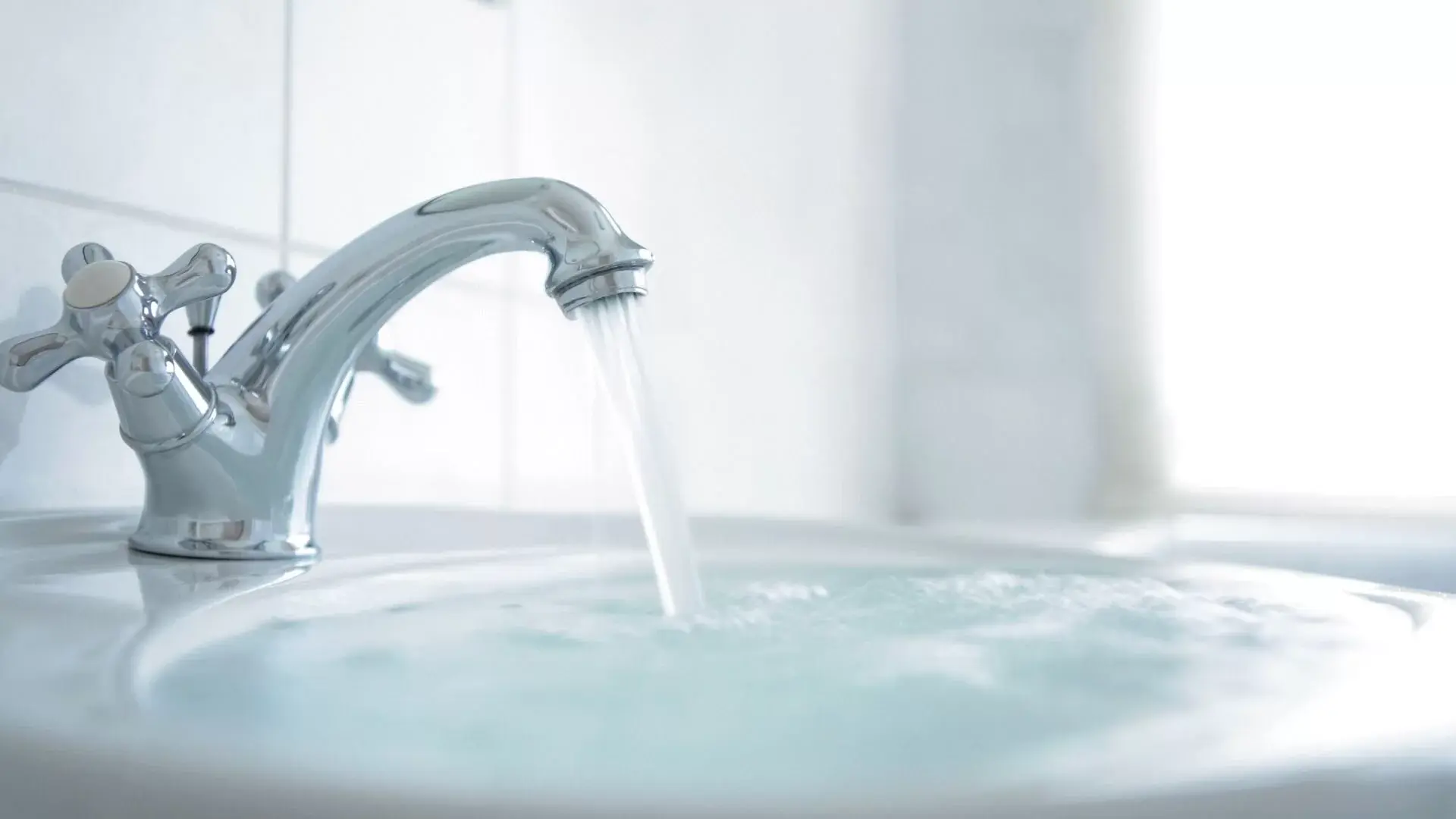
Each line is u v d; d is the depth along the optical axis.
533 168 0.94
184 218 0.65
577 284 0.44
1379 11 1.60
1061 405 1.68
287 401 0.50
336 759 0.20
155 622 0.35
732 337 1.24
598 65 1.02
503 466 0.90
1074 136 1.69
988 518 1.67
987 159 1.70
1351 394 1.60
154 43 0.63
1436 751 0.21
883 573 0.59
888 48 1.65
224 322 0.67
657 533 0.47
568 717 0.29
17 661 0.29
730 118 1.24
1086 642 0.40
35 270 0.56
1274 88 1.64
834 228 1.48
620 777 0.20
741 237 1.26
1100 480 1.68
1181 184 1.68
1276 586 0.52
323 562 0.51
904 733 0.27
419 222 0.48
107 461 0.61
